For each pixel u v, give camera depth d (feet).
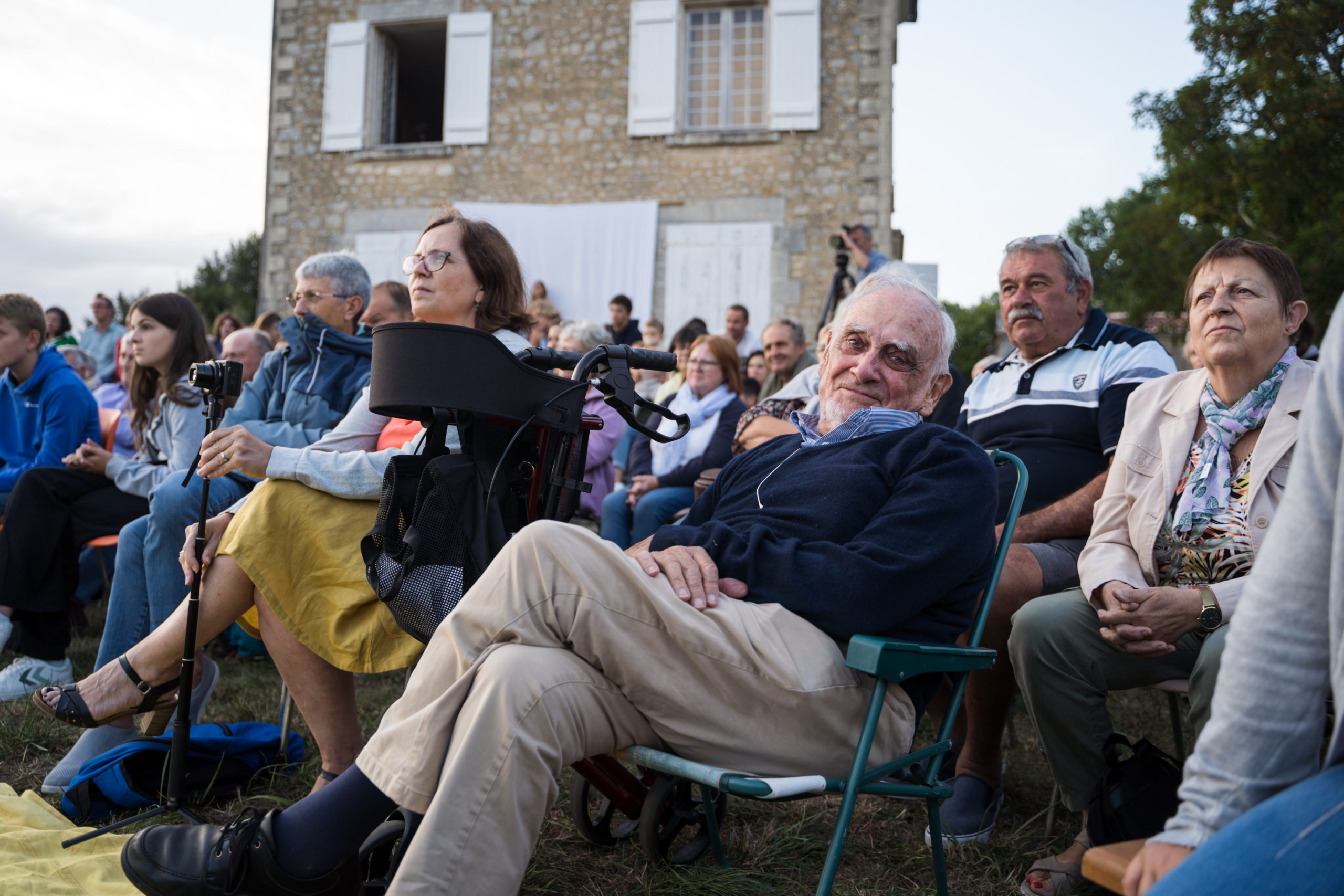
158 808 7.64
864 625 5.77
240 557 7.24
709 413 16.10
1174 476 7.51
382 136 42.63
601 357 6.75
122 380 19.40
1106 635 7.00
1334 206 49.42
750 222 37.58
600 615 5.40
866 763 5.61
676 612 5.50
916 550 5.87
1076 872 6.89
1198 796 3.61
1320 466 3.43
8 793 8.21
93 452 11.38
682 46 38.91
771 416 12.79
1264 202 51.57
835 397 7.28
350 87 40.86
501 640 5.41
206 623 7.42
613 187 38.68
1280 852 3.23
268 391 11.28
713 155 38.04
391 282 13.52
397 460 6.61
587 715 5.36
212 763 8.45
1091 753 7.30
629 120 38.42
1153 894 3.36
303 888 5.53
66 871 6.71
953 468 6.26
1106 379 9.54
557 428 6.50
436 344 6.15
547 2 39.50
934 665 5.74
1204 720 6.54
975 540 6.04
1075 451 9.55
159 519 9.42
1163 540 7.43
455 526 6.38
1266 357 7.22
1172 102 52.75
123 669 7.47
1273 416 7.15
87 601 15.10
